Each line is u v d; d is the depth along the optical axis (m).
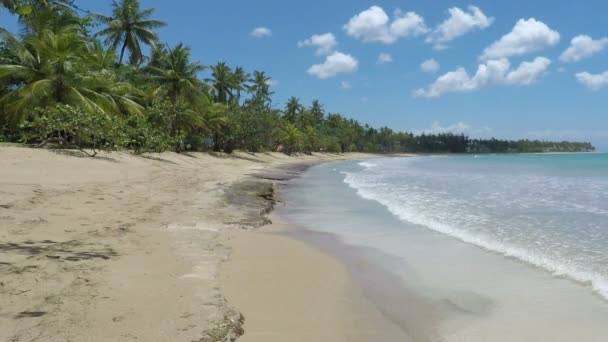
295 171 35.38
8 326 3.67
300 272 6.28
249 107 56.00
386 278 6.13
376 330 4.40
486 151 174.00
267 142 62.88
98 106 24.34
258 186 19.09
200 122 39.16
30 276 4.93
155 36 37.59
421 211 12.16
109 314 4.06
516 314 4.77
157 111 33.94
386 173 32.44
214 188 16.73
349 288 5.67
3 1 6.33
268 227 9.93
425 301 5.22
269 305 4.95
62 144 23.50
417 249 7.80
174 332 3.78
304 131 85.75
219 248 7.27
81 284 4.81
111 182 15.37
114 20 36.09
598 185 20.80
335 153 101.38
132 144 27.55
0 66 22.98
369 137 135.88
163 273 5.49
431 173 32.12
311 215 11.91
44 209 9.07
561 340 4.13
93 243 6.77
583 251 7.38
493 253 7.40
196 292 4.85
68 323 3.80
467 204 13.59
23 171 14.70
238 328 4.22
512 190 18.30
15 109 22.91
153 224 8.84
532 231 9.19
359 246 8.11
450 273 6.32
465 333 4.34
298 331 4.30
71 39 24.98
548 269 6.36
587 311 4.77
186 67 39.38
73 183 13.76
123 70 32.84
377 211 12.45
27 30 25.72
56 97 24.05
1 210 8.47
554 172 32.78
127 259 6.01
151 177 18.66
